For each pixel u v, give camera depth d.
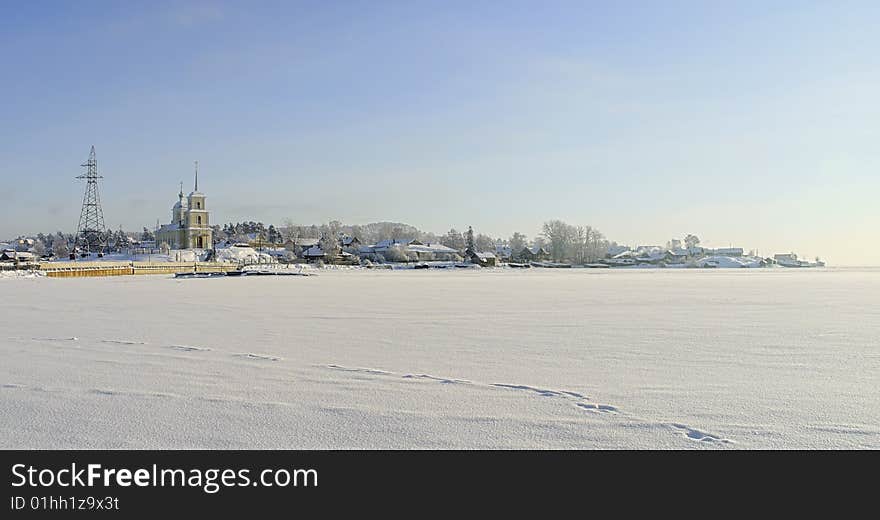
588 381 10.24
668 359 12.45
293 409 8.36
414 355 12.95
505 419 7.89
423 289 42.03
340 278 67.88
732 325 18.78
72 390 9.50
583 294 35.97
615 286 47.41
